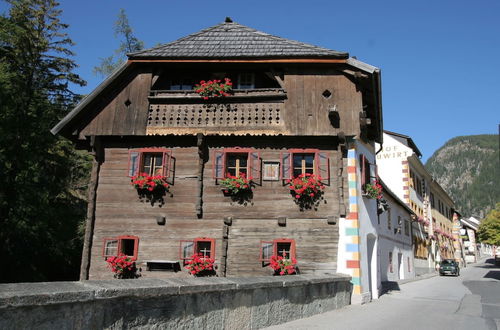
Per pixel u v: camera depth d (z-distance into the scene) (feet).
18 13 76.43
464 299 53.21
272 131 49.06
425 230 130.52
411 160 115.75
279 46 52.95
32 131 70.38
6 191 65.57
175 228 48.32
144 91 51.49
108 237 48.60
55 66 81.82
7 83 69.67
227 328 24.18
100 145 51.13
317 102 50.01
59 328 15.26
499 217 177.99
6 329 13.58
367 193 50.57
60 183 76.59
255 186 48.60
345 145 48.85
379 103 52.80
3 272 66.44
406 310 41.57
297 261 46.52
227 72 53.21
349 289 44.42
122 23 102.68
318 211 47.60
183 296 21.13
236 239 47.52
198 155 50.06
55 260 73.36
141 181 48.26
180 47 53.93
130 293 18.04
